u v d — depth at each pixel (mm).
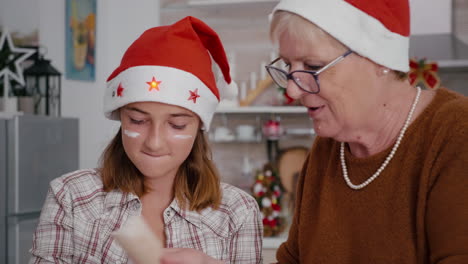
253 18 3643
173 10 3590
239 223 1175
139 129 1004
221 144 3697
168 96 980
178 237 1122
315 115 894
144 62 1010
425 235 837
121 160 1143
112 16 3561
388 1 829
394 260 882
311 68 842
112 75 1076
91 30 3359
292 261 1107
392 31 837
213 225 1154
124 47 3553
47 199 1124
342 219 956
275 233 3016
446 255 765
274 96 3658
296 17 813
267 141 3586
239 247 1171
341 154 974
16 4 2824
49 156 2492
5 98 2576
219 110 3377
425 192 825
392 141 904
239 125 3680
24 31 2867
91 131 3361
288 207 3350
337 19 801
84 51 3287
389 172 894
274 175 3150
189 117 1021
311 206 1034
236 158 3678
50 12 3066
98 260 1081
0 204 2234
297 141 3613
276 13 852
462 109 825
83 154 3283
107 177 1141
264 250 2947
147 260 613
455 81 3561
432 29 3549
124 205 1121
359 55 828
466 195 760
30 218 2281
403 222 872
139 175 1133
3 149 2254
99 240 1088
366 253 918
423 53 3348
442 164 809
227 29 3701
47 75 2754
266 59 3670
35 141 2391
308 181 1051
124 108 1025
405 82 914
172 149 1002
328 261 959
